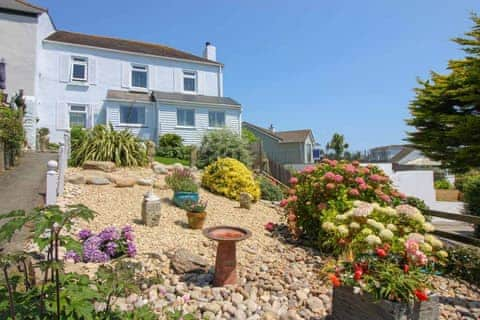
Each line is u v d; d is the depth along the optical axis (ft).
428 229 11.73
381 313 8.59
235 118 60.75
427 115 30.71
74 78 54.49
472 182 36.45
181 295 11.48
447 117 28.58
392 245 10.45
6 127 26.99
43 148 43.32
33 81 48.91
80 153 32.40
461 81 27.48
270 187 34.65
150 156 36.70
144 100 55.11
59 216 5.35
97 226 17.58
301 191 19.76
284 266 14.87
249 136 68.23
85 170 29.63
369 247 10.61
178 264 13.34
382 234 10.46
